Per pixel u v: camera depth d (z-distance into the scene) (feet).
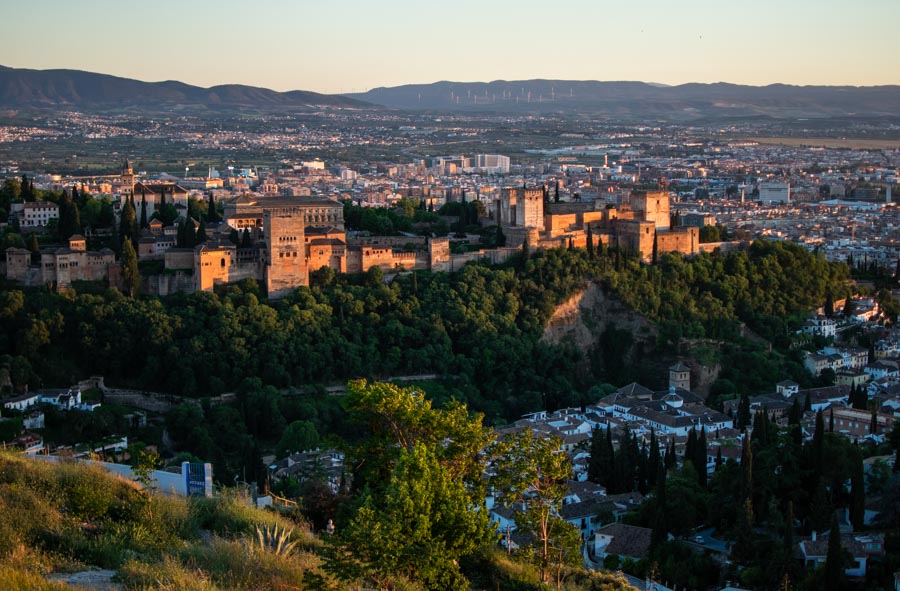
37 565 427.74
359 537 435.94
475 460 564.30
